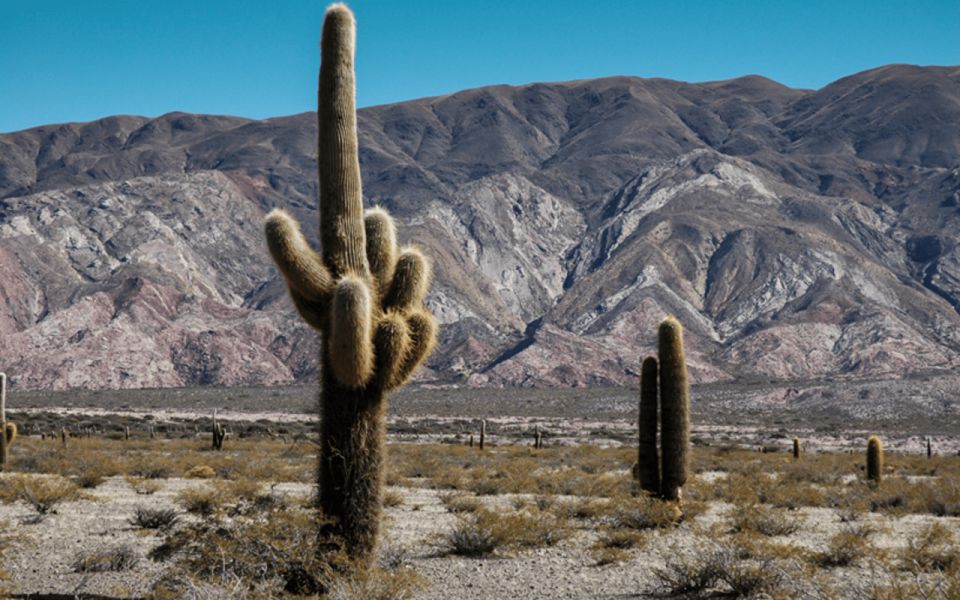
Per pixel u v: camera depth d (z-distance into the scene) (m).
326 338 9.66
